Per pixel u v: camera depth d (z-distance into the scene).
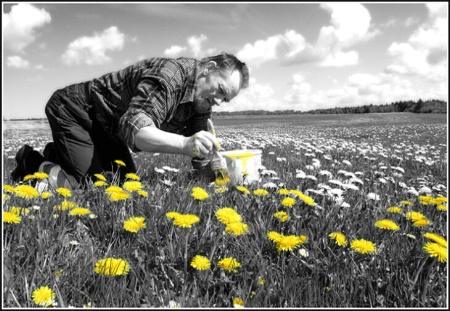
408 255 1.96
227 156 3.51
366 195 3.28
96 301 1.54
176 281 1.70
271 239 1.96
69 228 2.11
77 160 3.18
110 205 2.37
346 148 8.12
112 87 3.07
